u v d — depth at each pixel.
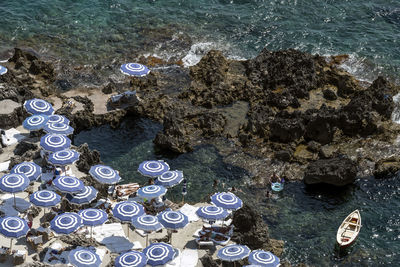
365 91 91.88
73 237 65.56
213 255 65.62
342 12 118.75
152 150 84.12
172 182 72.88
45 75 97.31
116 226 68.50
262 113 88.69
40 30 110.50
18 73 96.56
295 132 84.62
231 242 68.06
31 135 82.31
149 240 66.94
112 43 108.00
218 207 68.12
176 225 65.00
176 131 85.00
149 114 90.56
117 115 89.06
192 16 116.38
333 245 69.88
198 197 76.25
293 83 95.62
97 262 59.72
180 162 82.06
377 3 122.06
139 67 91.31
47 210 69.50
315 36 111.56
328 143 85.44
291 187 78.50
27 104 82.38
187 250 66.00
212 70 98.56
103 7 117.56
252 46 108.62
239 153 83.69
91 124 87.88
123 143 85.44
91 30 111.12
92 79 98.50
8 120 83.69
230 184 78.75
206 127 87.81
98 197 72.50
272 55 101.38
